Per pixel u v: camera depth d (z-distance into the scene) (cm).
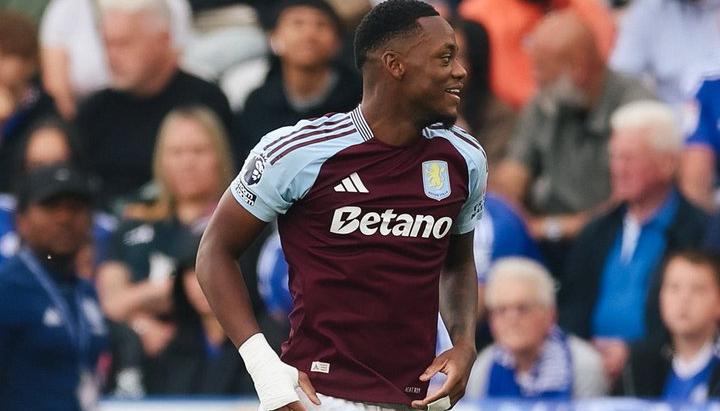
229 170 3158
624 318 2831
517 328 2659
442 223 1591
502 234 2914
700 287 2616
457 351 1622
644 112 2895
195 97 3516
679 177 2912
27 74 3638
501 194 3161
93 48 3684
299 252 1591
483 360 2709
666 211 2870
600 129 3156
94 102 3509
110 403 2689
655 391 2655
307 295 1586
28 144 3344
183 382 2811
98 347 2555
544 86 3209
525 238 2955
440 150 1592
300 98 3362
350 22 3481
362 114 1581
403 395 1586
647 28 3456
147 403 2702
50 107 3647
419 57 1546
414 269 1580
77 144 3369
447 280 1684
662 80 3450
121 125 3500
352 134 1573
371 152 1567
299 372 1577
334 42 3356
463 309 1661
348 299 1574
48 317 2422
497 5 3466
